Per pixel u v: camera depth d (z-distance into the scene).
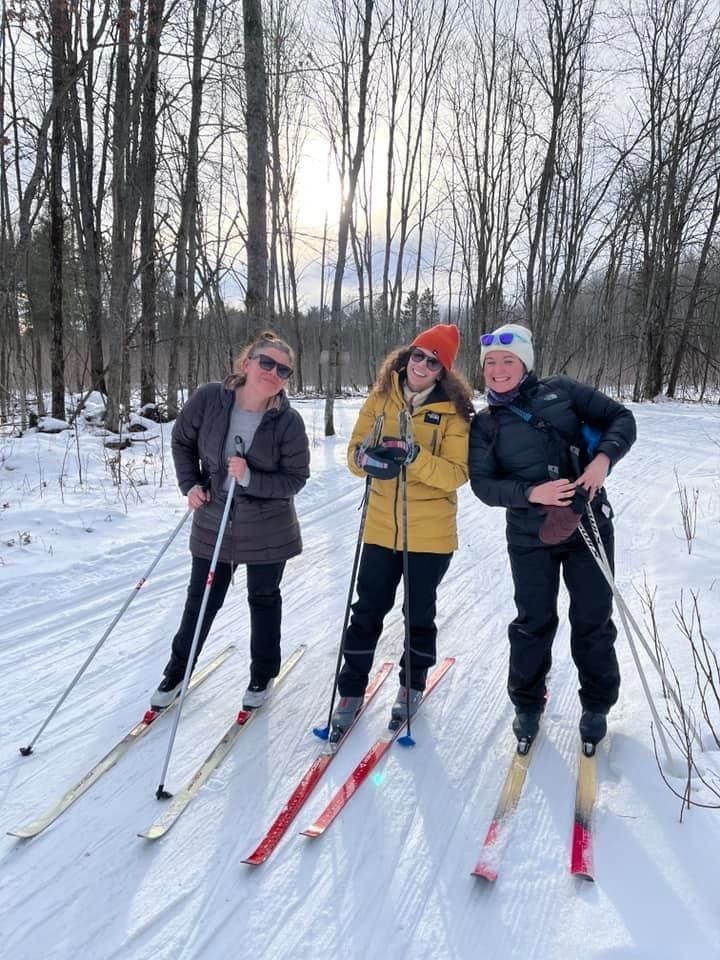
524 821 2.53
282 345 3.11
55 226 11.99
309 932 2.05
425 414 3.09
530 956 1.95
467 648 4.10
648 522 6.73
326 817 2.54
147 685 3.59
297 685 3.61
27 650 3.95
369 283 25.00
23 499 7.25
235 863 2.33
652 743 2.90
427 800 2.68
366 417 3.28
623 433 2.75
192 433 3.23
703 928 1.96
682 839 2.33
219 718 3.28
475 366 25.45
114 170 11.18
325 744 3.06
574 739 3.07
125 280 11.72
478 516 7.45
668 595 4.59
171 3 10.14
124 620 4.43
